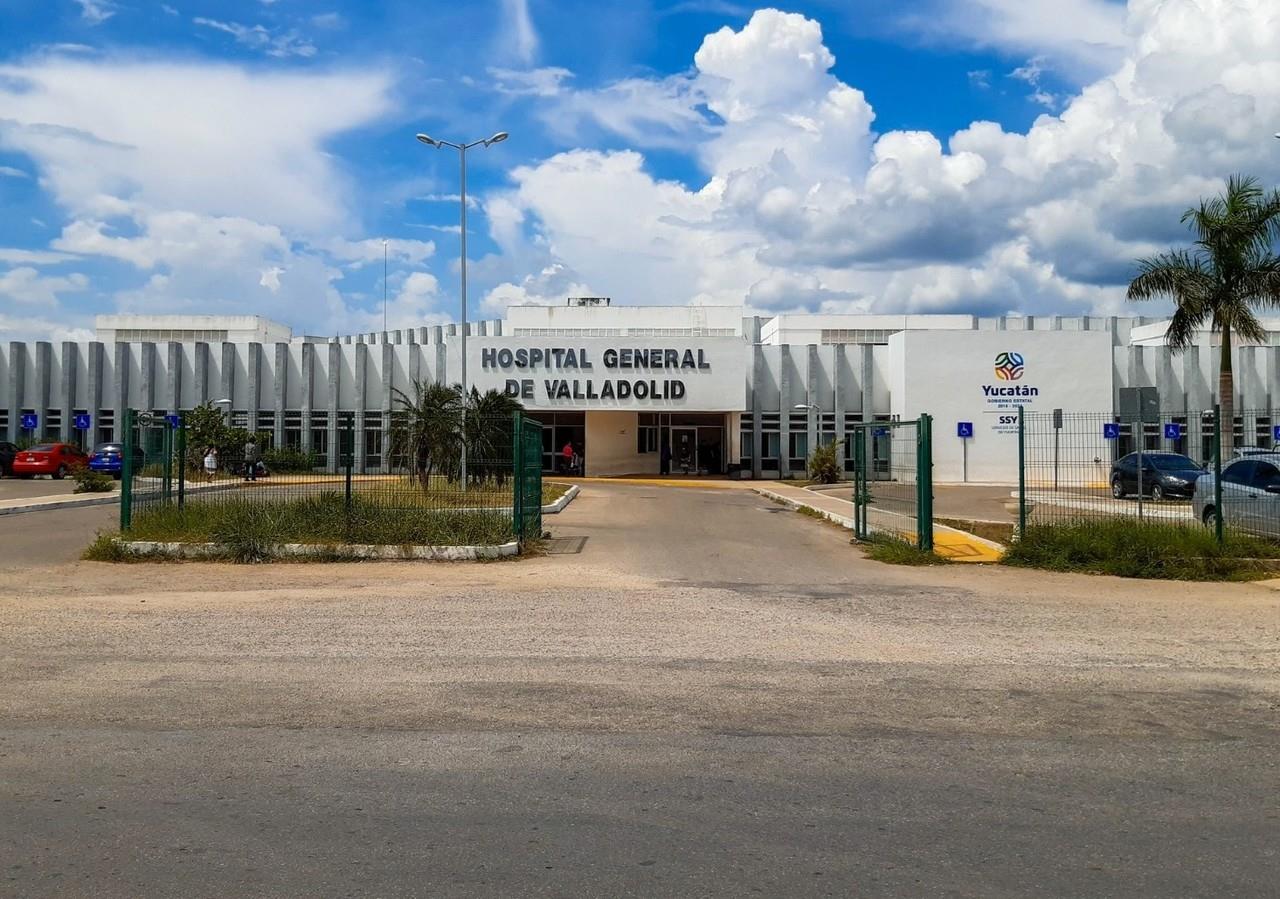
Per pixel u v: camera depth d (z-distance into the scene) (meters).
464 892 4.08
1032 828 4.80
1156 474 27.73
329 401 46.81
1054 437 21.58
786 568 14.94
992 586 13.13
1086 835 4.71
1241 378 46.09
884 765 5.76
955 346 44.09
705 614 10.82
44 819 4.87
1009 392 44.06
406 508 17.03
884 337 70.19
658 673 8.05
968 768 5.71
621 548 17.39
